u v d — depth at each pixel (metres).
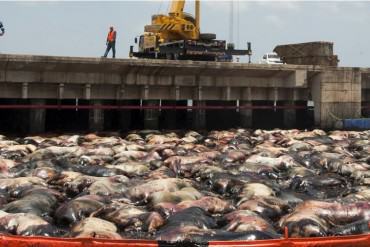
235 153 27.53
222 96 44.56
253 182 21.00
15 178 20.62
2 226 14.75
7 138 35.34
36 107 39.28
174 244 10.87
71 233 14.40
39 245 10.98
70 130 44.12
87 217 16.03
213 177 21.94
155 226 15.20
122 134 39.31
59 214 16.36
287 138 34.91
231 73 43.16
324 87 45.16
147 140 34.62
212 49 45.31
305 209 16.31
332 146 32.12
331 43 50.38
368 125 43.94
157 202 17.52
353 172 23.98
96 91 40.66
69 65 37.56
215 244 10.84
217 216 16.70
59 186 20.73
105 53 41.03
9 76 37.00
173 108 43.22
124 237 14.62
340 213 16.12
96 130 41.66
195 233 13.86
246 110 45.94
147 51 46.91
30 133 39.53
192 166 24.44
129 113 45.34
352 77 45.91
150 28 47.56
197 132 41.34
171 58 44.72
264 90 46.16
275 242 10.90
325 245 11.05
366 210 16.20
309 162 26.19
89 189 19.14
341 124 44.69
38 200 17.25
